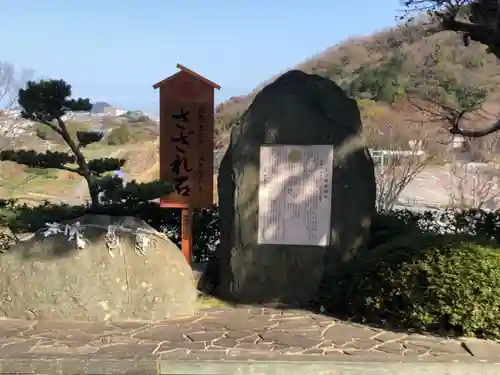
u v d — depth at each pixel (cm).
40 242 641
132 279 625
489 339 547
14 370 474
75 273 617
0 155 747
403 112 1636
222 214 706
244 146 689
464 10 743
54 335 555
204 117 732
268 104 687
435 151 1438
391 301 589
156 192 718
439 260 578
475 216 897
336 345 534
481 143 1438
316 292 677
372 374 469
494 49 709
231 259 689
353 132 679
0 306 614
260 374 471
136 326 592
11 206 809
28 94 734
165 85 732
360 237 678
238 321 617
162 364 478
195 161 741
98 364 477
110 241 639
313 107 682
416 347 528
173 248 680
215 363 477
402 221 811
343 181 677
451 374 468
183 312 635
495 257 576
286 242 684
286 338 556
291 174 683
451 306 552
